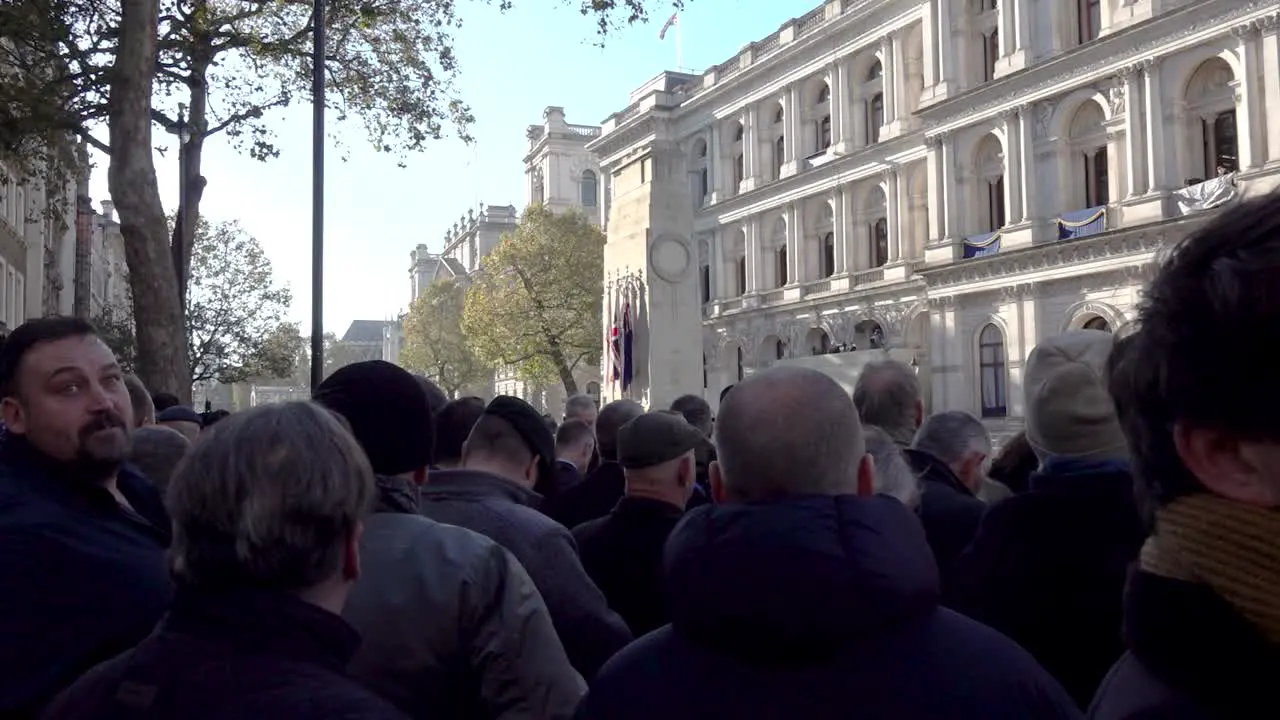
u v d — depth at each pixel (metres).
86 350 3.34
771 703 1.96
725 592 1.99
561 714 2.98
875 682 1.93
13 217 29.44
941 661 1.95
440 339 75.38
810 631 1.92
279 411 2.22
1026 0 36.16
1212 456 1.46
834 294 45.81
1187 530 1.47
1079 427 3.18
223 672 1.93
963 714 1.89
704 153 56.44
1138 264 31.89
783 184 49.12
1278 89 28.58
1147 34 31.80
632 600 4.29
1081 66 34.03
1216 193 29.77
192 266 45.66
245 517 2.01
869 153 44.03
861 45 44.44
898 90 42.81
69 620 2.88
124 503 3.65
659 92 57.66
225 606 2.01
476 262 98.38
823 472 2.28
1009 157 36.81
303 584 2.10
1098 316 33.91
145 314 15.76
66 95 18.12
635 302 19.52
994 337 38.00
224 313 45.72
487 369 75.06
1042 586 3.11
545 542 3.80
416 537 3.01
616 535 4.42
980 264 37.34
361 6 20.47
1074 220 34.31
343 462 2.18
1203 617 1.42
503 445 4.62
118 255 65.44
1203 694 1.43
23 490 3.10
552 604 3.69
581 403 8.94
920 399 5.29
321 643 2.04
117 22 18.36
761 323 51.06
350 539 2.21
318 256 13.95
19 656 2.80
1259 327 1.34
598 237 50.19
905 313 42.50
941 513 4.38
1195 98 31.59
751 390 2.38
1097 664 3.03
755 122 51.69
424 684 2.86
